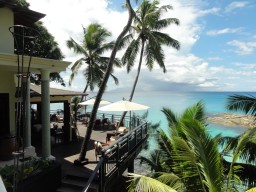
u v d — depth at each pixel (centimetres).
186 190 750
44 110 1002
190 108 987
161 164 1075
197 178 730
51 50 2478
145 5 2331
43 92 1002
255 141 847
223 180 755
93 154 1243
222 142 970
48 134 1006
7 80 1139
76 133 1667
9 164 933
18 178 519
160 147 1118
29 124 1066
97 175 871
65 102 1574
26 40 1077
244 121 3738
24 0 1917
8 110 1140
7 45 1038
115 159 947
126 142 1095
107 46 2831
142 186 601
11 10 1060
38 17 1172
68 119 1567
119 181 1234
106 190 842
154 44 2284
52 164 885
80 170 998
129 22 1119
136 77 2417
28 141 1059
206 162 646
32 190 748
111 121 2331
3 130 1123
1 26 1023
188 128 689
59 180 887
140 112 6134
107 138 1524
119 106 1347
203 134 674
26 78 427
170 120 1057
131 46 2414
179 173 824
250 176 916
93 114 1070
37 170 803
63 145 1453
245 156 881
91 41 2789
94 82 2822
